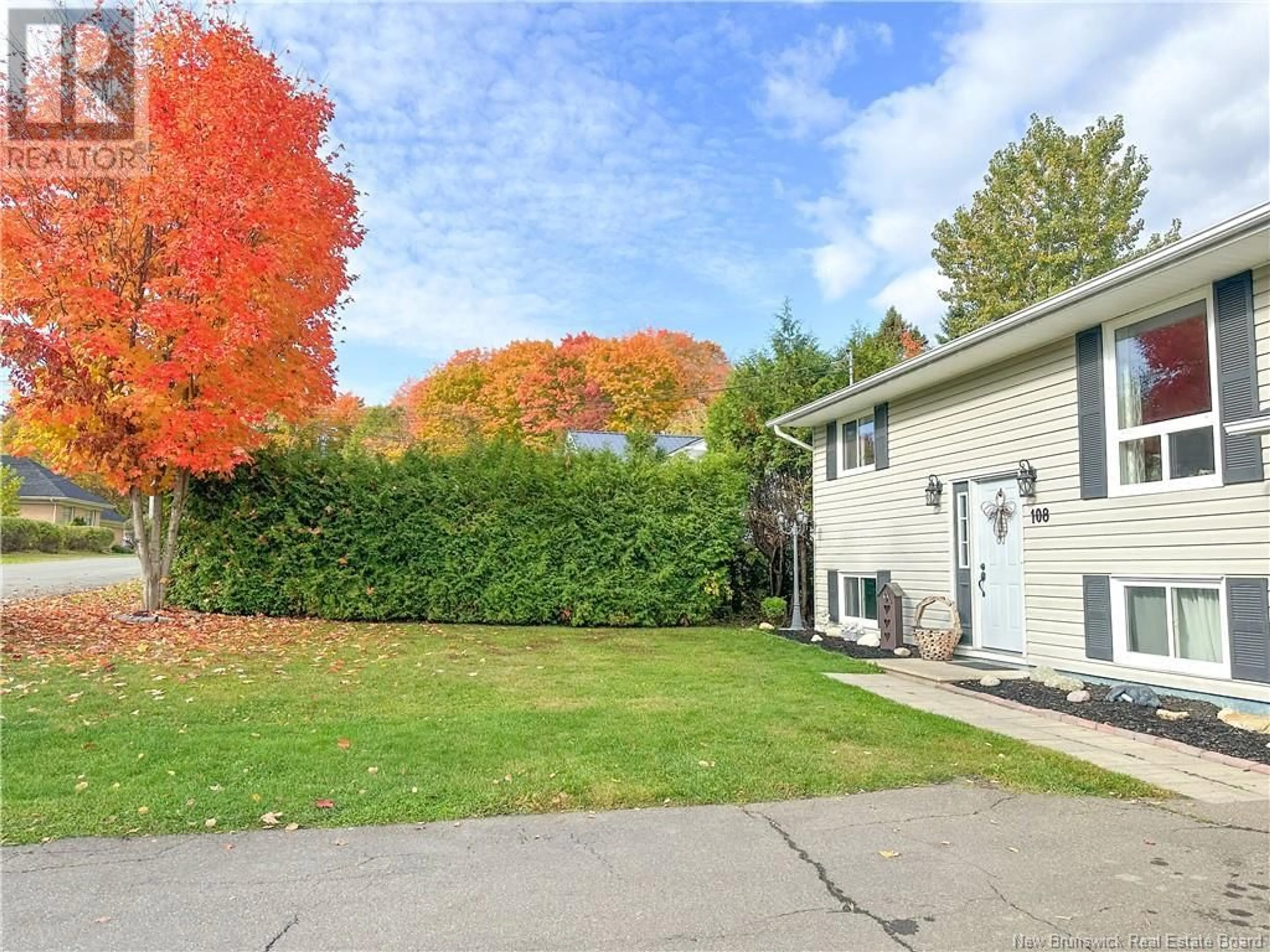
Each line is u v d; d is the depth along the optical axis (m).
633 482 13.92
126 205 9.72
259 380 10.41
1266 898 3.22
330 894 3.22
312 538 12.67
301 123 10.70
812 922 3.01
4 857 3.56
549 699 7.06
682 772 4.91
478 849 3.73
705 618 14.05
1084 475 8.24
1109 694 7.29
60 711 6.10
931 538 10.91
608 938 2.88
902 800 4.51
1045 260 26.72
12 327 9.21
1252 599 6.46
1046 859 3.64
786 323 20.00
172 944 2.80
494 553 13.23
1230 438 6.68
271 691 7.07
